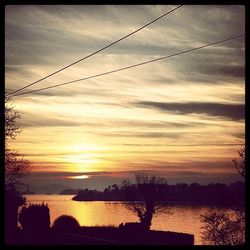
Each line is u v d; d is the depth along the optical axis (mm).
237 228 25391
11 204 22219
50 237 15516
